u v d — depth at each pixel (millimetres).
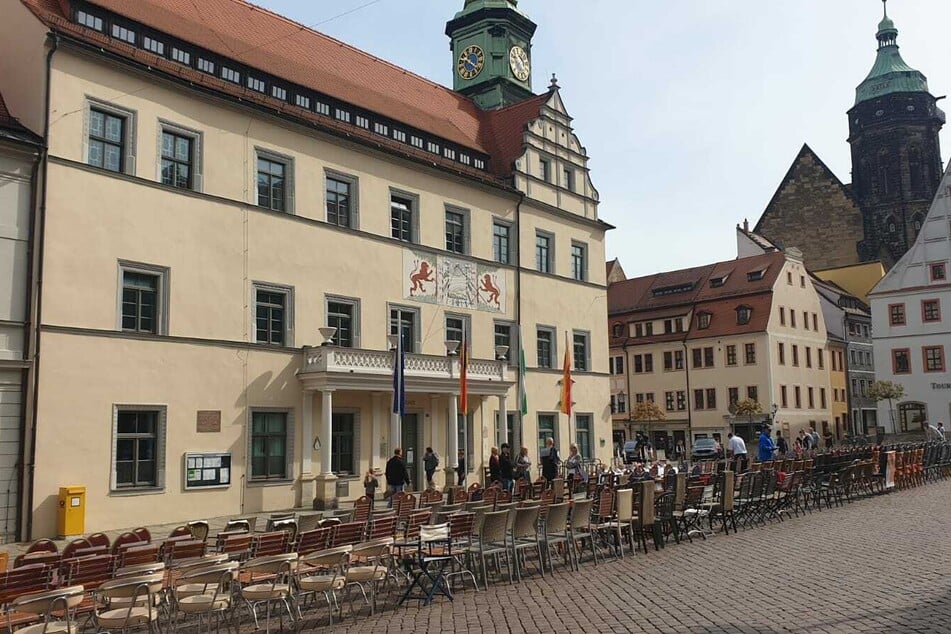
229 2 33812
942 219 66562
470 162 38500
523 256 39375
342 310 30984
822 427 69625
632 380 72250
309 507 28234
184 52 27688
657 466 25391
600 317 43938
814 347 70375
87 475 22984
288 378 28469
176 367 25438
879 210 89375
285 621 11094
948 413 64938
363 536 12961
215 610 10203
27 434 21859
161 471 24766
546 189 41250
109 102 24625
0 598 9164
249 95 29141
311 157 30422
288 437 28312
